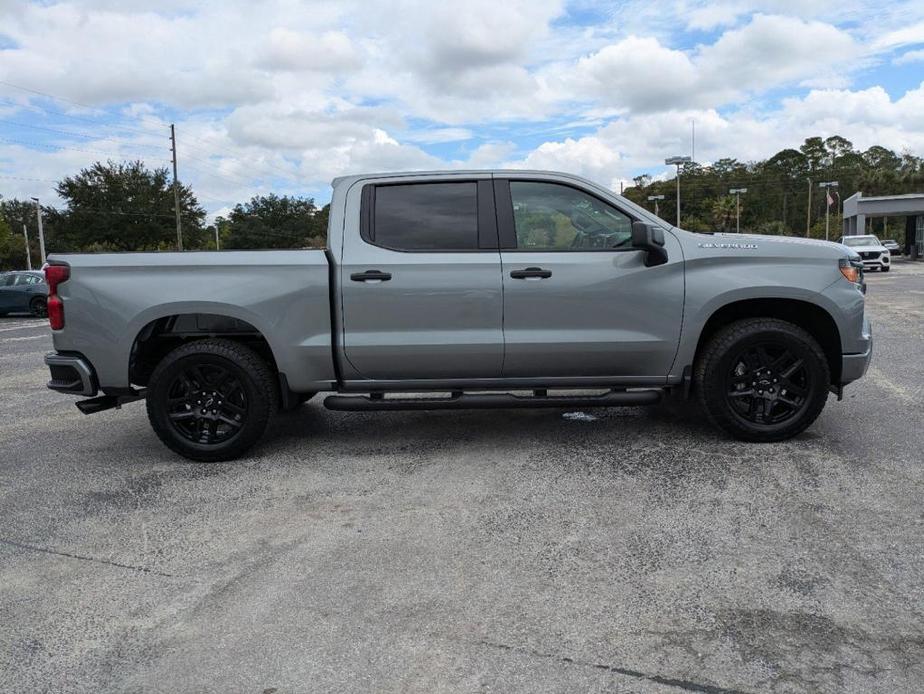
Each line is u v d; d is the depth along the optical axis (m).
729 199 95.94
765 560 3.15
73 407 6.98
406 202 4.76
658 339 4.65
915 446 4.66
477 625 2.71
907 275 26.91
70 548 3.53
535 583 3.02
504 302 4.62
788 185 112.06
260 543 3.52
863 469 4.24
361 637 2.65
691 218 101.75
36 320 21.41
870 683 2.31
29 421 6.41
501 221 4.71
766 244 4.71
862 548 3.23
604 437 5.09
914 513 3.59
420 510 3.87
